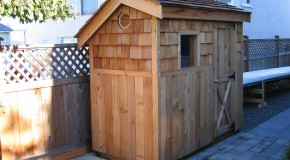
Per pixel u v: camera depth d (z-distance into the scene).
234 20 4.97
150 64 3.85
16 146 4.01
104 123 4.48
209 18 4.35
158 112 3.86
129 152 4.23
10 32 12.22
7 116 3.89
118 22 4.11
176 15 3.79
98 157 4.64
